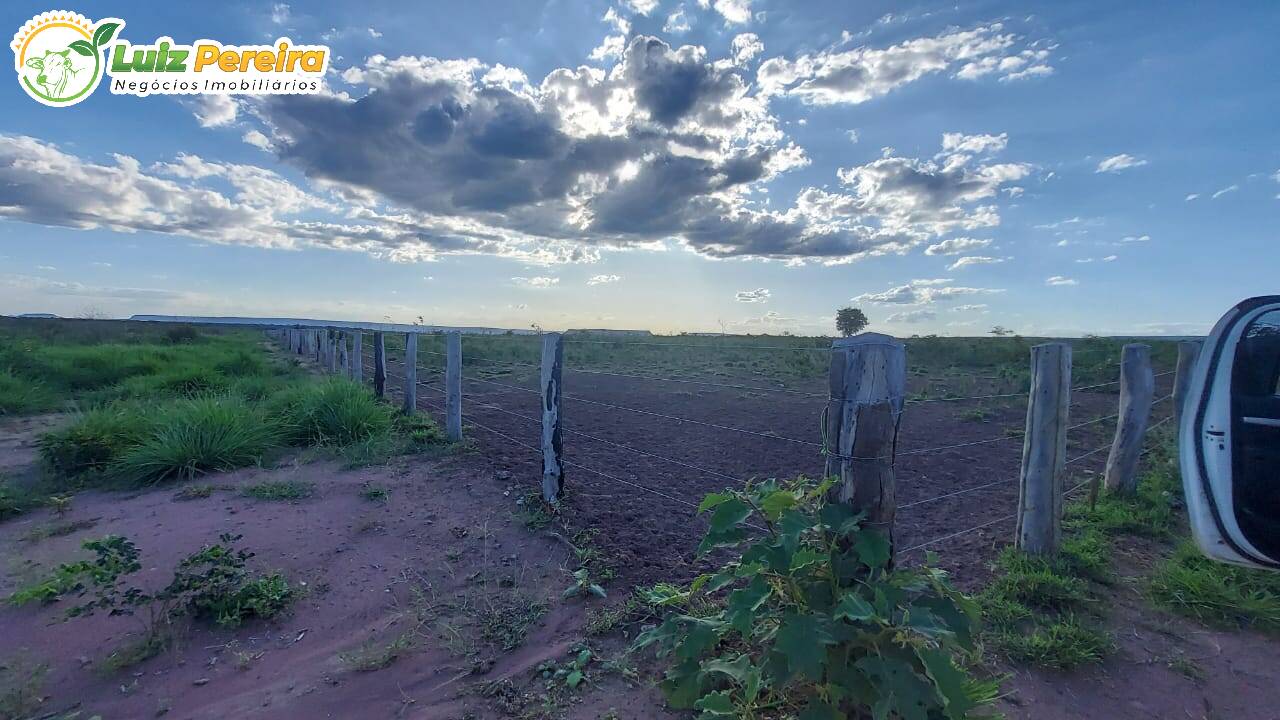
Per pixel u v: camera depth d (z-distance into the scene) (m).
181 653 3.81
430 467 7.55
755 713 2.77
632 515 5.72
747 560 2.56
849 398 2.74
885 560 2.56
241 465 7.88
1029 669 3.51
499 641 3.88
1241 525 3.23
